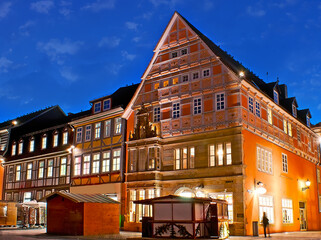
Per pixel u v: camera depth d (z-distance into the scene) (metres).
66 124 34.09
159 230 17.50
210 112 23.64
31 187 35.94
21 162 38.03
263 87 27.75
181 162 24.48
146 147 26.02
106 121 30.55
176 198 17.34
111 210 21.78
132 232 23.86
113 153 29.19
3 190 39.09
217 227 17.94
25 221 26.92
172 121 25.48
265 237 19.72
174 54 26.55
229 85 23.08
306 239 18.22
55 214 21.45
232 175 21.83
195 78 24.95
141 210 25.58
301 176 30.72
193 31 25.67
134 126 27.86
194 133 24.16
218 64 23.98
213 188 22.48
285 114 28.80
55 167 34.00
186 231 17.03
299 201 29.38
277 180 25.97
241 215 21.02
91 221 20.58
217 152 22.94
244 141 22.36
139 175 26.02
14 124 40.94
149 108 27.28
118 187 27.81
